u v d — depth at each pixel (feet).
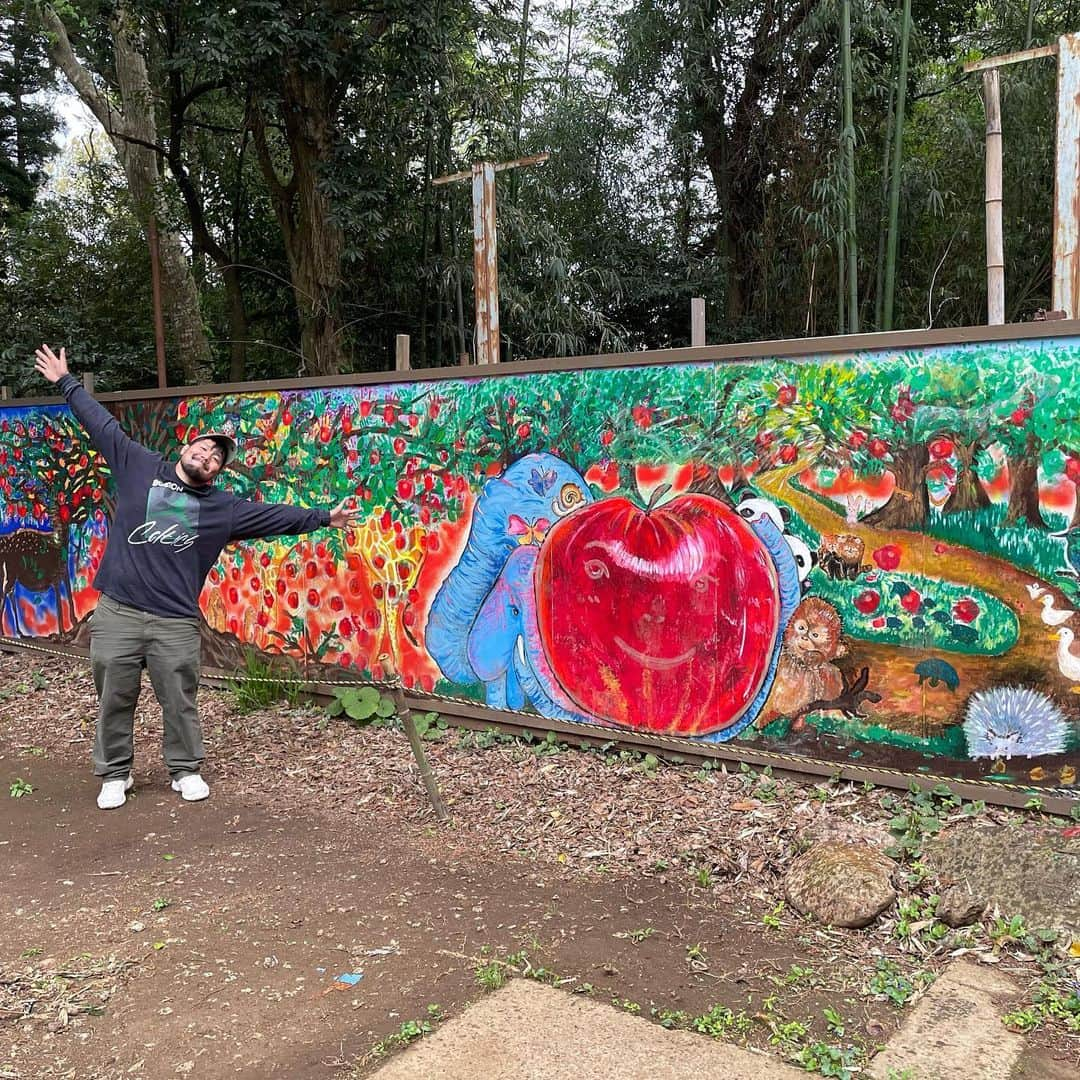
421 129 36.76
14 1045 8.74
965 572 12.64
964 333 12.36
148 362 46.42
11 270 49.14
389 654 18.95
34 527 25.81
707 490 14.66
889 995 8.98
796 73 37.09
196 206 44.70
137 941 10.74
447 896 11.56
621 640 15.71
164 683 15.34
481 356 18.48
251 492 20.80
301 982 9.68
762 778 14.23
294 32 31.24
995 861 10.75
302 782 16.01
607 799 14.16
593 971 9.61
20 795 16.11
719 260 42.96
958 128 37.68
